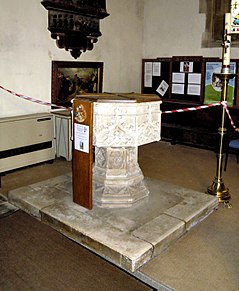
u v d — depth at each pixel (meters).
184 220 2.67
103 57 5.42
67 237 2.61
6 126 3.92
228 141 4.39
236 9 3.22
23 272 2.17
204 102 5.52
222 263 2.29
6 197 3.35
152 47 6.08
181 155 5.07
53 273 2.17
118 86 5.81
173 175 4.11
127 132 2.69
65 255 2.37
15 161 4.09
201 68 5.49
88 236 2.42
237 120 5.14
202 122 5.58
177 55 5.78
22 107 4.32
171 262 2.29
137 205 2.93
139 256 2.19
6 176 3.99
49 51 4.54
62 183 3.44
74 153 2.82
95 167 3.00
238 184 3.82
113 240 2.35
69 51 4.82
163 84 6.04
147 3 5.99
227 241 2.57
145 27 6.10
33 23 4.26
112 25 5.47
